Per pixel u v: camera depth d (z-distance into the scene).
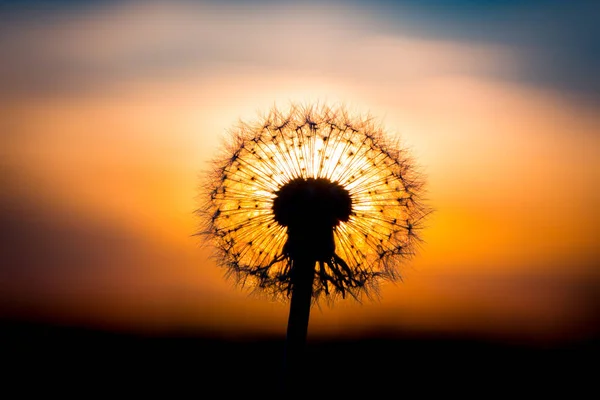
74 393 5.24
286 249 3.54
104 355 5.98
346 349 6.22
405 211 3.88
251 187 3.80
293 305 3.28
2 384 5.31
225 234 3.84
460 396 5.36
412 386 5.52
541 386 5.58
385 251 3.79
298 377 3.13
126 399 5.14
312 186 3.64
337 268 3.60
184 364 5.68
